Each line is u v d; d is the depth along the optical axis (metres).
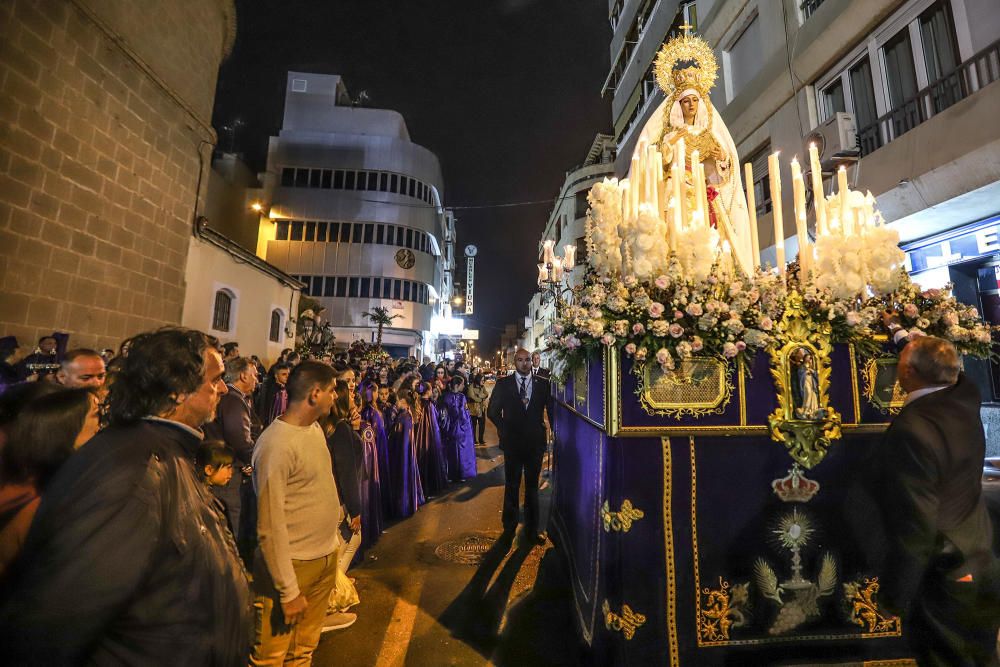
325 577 2.29
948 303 2.62
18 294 5.66
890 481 1.92
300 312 16.56
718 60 10.32
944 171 5.60
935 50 6.07
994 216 6.02
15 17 5.53
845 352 2.48
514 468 4.82
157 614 1.13
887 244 2.65
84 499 1.04
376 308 29.83
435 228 36.81
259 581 2.05
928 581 1.91
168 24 7.94
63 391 1.59
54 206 6.07
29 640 0.95
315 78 34.09
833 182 6.45
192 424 1.42
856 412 2.44
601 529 2.47
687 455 2.34
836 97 7.60
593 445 2.74
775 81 8.45
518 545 4.52
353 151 32.50
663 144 3.66
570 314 2.80
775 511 2.36
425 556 4.27
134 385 1.27
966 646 1.85
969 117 5.36
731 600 2.29
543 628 3.09
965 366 6.36
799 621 2.31
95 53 6.58
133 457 1.14
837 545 2.37
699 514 2.32
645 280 2.52
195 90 8.69
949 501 1.87
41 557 1.00
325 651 2.83
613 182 3.33
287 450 2.12
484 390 11.16
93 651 1.09
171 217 8.17
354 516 3.11
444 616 3.24
